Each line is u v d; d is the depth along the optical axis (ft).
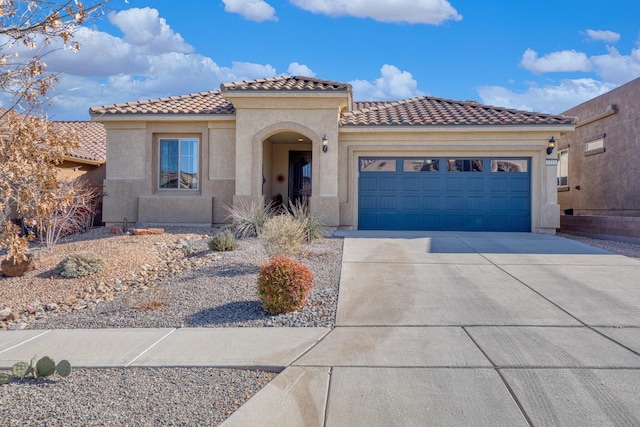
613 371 18.49
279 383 17.90
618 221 54.19
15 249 20.72
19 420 15.39
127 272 36.68
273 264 27.09
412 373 18.54
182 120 59.36
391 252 42.60
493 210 59.72
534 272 35.50
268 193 68.08
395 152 60.03
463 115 61.52
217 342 22.43
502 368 18.88
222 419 15.49
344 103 57.06
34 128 21.21
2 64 19.65
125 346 22.21
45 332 24.79
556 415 15.30
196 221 59.72
